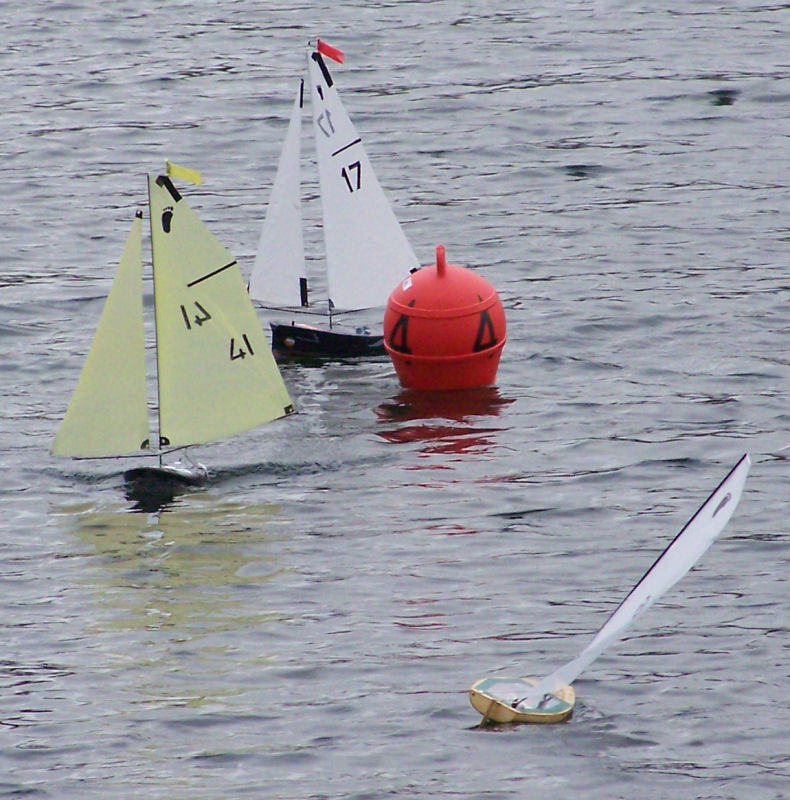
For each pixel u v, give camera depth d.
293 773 55.75
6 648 64.06
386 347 91.25
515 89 152.12
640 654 62.88
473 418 86.50
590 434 84.00
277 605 67.31
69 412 79.12
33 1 187.00
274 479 79.25
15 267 111.31
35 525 74.50
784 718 58.34
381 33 172.75
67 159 135.62
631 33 170.38
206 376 81.25
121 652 63.66
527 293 105.75
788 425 84.38
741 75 154.12
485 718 58.72
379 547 72.25
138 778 55.56
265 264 97.62
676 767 55.75
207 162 135.50
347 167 96.56
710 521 56.19
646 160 132.62
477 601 67.25
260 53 166.00
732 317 99.94
